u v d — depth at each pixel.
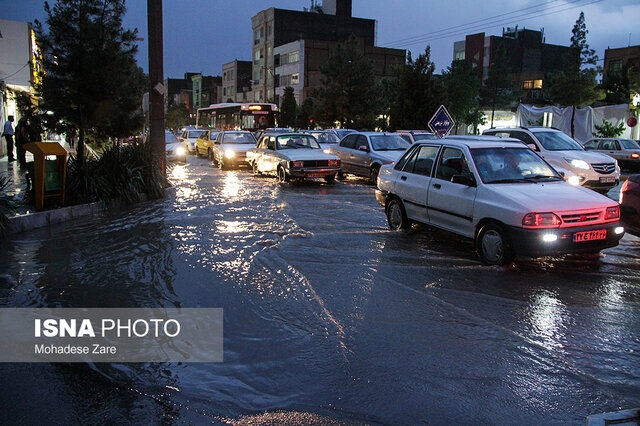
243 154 22.17
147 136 14.84
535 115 39.00
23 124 16.61
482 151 7.62
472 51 68.50
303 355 4.15
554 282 6.15
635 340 4.51
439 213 7.88
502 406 3.42
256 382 3.72
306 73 68.88
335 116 36.22
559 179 7.53
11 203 10.00
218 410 3.35
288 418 3.26
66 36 11.69
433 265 6.85
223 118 41.03
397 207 9.02
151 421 3.22
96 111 12.06
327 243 8.11
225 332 4.60
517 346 4.36
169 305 5.27
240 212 11.12
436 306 5.31
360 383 3.71
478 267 6.75
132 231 8.98
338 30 77.62
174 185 16.09
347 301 5.44
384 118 37.47
